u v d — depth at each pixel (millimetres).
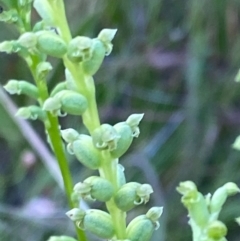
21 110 98
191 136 246
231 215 212
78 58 70
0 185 246
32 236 206
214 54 268
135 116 73
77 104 72
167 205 232
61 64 225
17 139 237
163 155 245
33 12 236
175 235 222
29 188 242
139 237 73
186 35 271
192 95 249
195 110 248
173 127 251
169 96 262
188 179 240
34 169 246
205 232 85
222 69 268
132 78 266
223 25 262
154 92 264
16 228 205
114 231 73
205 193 232
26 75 249
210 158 245
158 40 273
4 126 232
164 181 241
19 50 95
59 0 74
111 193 70
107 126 70
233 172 229
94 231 72
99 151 72
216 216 88
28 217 207
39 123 251
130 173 229
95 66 73
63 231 207
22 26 96
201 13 253
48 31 72
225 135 252
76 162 235
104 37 72
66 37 74
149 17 272
